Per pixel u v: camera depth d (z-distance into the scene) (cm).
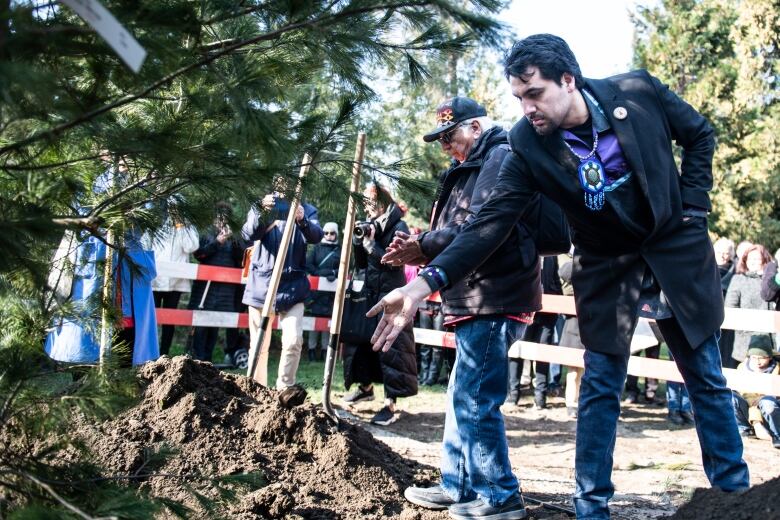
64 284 263
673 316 291
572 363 746
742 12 2306
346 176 289
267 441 372
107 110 189
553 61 276
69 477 213
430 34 229
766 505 259
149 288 472
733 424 296
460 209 349
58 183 215
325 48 230
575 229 301
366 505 338
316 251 962
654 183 281
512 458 567
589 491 298
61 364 230
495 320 331
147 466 253
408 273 864
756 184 2258
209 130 233
